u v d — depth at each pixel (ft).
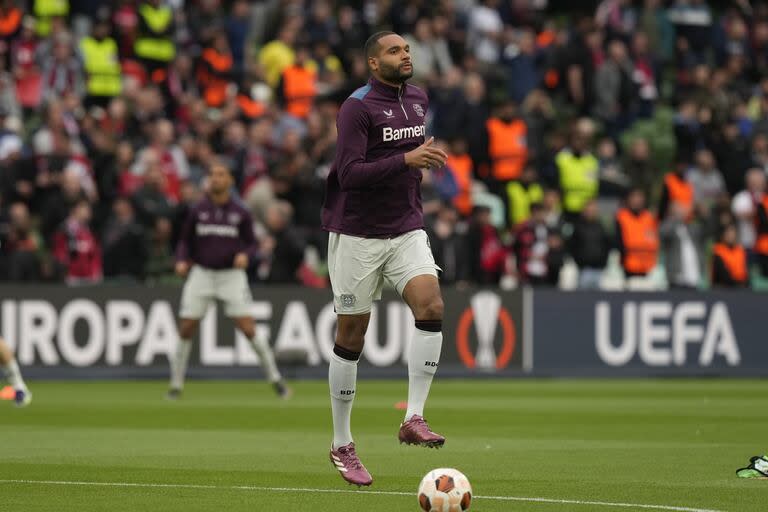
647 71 330.34
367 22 313.32
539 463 108.37
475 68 300.81
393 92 91.86
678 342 255.29
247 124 275.18
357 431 139.03
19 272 226.58
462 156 269.23
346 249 91.71
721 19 348.18
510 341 247.50
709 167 292.81
